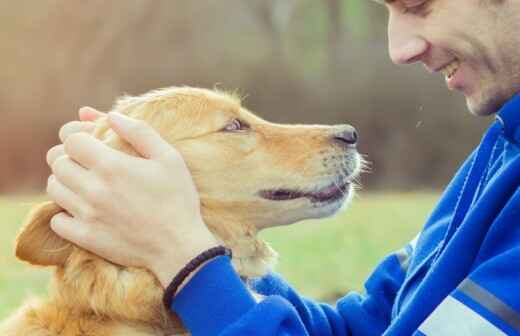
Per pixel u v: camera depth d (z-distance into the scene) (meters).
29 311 3.35
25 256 3.19
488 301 2.37
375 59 29.00
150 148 2.83
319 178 3.76
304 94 29.62
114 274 3.10
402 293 3.08
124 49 29.59
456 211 2.96
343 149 3.85
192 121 3.60
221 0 30.86
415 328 2.69
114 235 2.79
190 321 2.67
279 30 31.28
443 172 27.11
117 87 29.27
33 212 3.13
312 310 3.50
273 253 3.77
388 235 11.88
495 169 2.85
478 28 2.63
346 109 28.83
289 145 3.76
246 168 3.65
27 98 27.52
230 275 2.68
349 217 14.43
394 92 28.05
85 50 28.91
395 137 27.88
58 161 2.87
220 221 3.58
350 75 29.06
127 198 2.74
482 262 2.56
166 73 29.77
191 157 3.54
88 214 2.79
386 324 3.46
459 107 27.11
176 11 30.25
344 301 3.65
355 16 31.03
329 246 10.78
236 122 3.71
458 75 2.78
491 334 2.33
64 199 2.85
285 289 3.55
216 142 3.61
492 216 2.64
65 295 3.23
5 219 12.34
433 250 3.13
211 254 2.69
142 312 3.11
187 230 2.73
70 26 28.75
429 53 2.78
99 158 2.78
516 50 2.62
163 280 2.74
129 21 29.62
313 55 30.58
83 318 3.21
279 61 30.17
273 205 3.71
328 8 31.20
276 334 2.56
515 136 2.70
